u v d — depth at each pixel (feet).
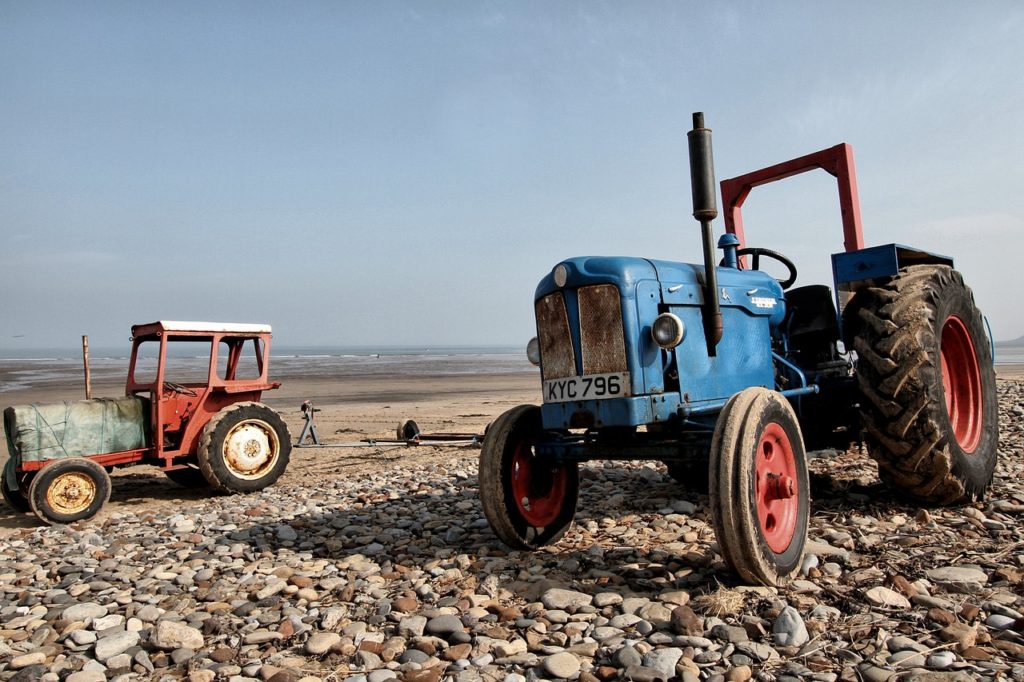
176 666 9.61
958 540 12.21
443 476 24.25
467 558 13.19
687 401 12.80
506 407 57.98
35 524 21.72
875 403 13.52
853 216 17.97
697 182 12.62
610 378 12.26
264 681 8.79
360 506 20.11
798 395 15.64
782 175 19.79
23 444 22.04
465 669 8.65
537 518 14.25
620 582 11.38
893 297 14.02
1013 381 51.47
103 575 14.16
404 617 10.59
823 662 8.02
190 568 14.33
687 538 13.51
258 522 18.83
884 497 15.46
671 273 13.16
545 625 9.89
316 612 11.23
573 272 12.66
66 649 10.43
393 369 164.35
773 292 15.87
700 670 8.09
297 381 109.60
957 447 13.80
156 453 24.13
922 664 7.77
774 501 11.27
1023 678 7.28
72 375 138.10
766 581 10.34
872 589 9.82
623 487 19.61
